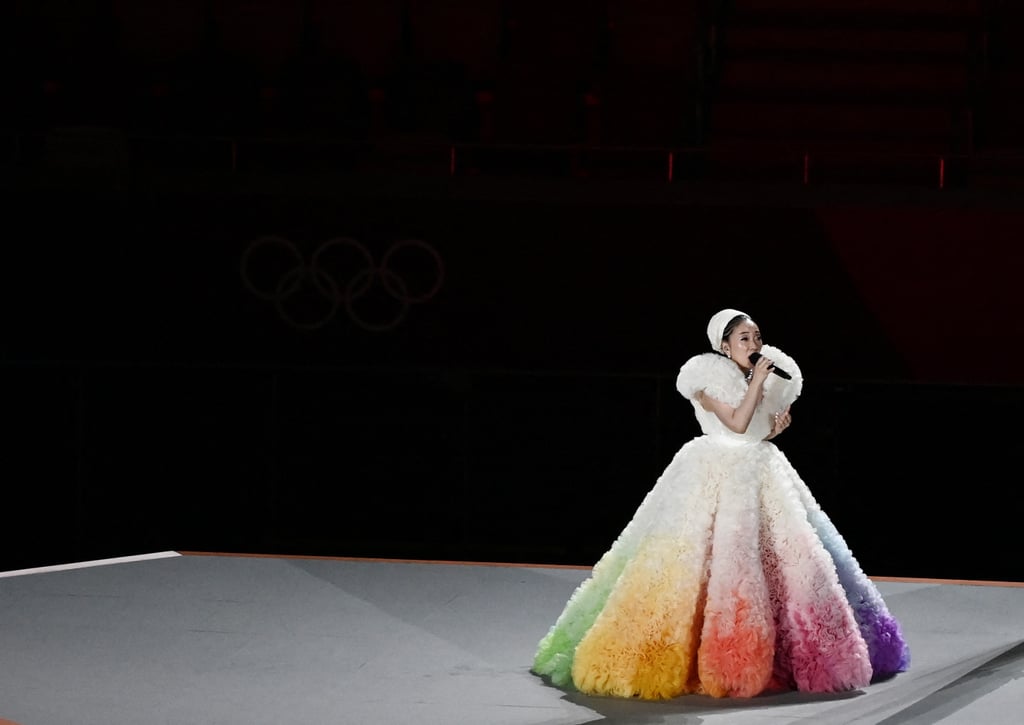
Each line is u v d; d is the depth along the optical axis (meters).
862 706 9.38
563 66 34.41
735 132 33.00
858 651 9.81
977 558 23.34
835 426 23.80
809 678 9.73
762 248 25.72
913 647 11.38
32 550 23.66
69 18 35.34
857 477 23.72
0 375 23.77
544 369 25.91
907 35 34.22
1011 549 23.34
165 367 24.03
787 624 9.85
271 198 26.06
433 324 26.00
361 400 23.95
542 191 25.88
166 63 35.00
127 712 9.24
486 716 9.15
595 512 23.59
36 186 26.11
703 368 10.11
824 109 33.28
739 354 10.41
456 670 10.55
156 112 32.34
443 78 34.06
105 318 26.12
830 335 25.64
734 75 34.00
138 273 26.11
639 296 25.81
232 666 10.62
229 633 11.81
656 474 23.56
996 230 25.36
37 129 28.73
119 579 14.29
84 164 26.06
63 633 11.73
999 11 33.94
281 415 23.98
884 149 32.38
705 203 25.72
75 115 32.41
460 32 36.12
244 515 23.95
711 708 9.33
